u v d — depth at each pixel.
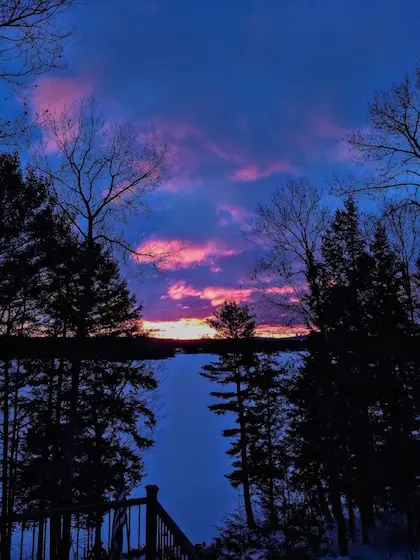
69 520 14.46
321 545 22.00
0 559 5.33
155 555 5.47
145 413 22.78
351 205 19.98
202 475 43.97
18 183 15.10
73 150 18.25
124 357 21.97
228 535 24.72
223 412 29.33
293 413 21.92
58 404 19.41
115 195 19.31
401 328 19.28
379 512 22.22
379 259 19.77
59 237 17.28
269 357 28.34
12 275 15.20
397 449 18.58
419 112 10.64
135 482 21.39
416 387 18.69
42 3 4.56
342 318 19.69
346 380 19.12
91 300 19.47
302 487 21.30
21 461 17.73
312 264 19.00
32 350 17.94
